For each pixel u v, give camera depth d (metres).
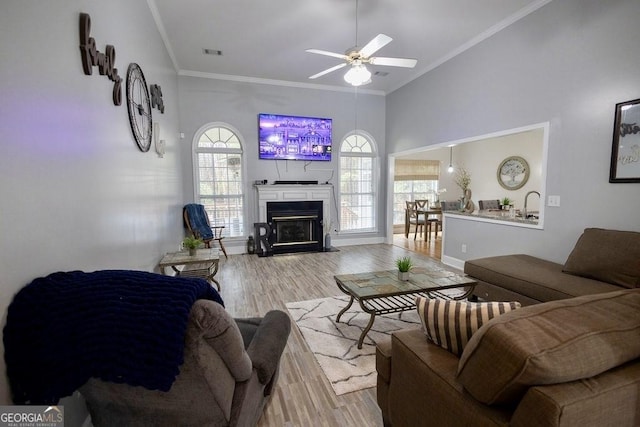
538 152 6.66
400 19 3.67
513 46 3.64
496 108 3.90
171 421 1.08
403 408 1.32
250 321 1.90
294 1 3.29
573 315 0.95
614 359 0.86
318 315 2.98
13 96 1.04
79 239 1.49
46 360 0.91
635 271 2.30
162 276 1.05
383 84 5.97
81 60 1.55
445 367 1.14
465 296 2.81
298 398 1.86
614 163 2.74
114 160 1.97
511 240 3.79
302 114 5.97
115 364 0.87
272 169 5.88
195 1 3.27
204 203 5.61
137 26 2.66
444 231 4.97
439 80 4.88
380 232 6.76
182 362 0.88
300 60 4.83
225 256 5.29
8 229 0.99
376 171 6.62
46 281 1.07
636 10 2.56
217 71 5.29
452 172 8.20
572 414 0.75
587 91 2.93
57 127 1.32
